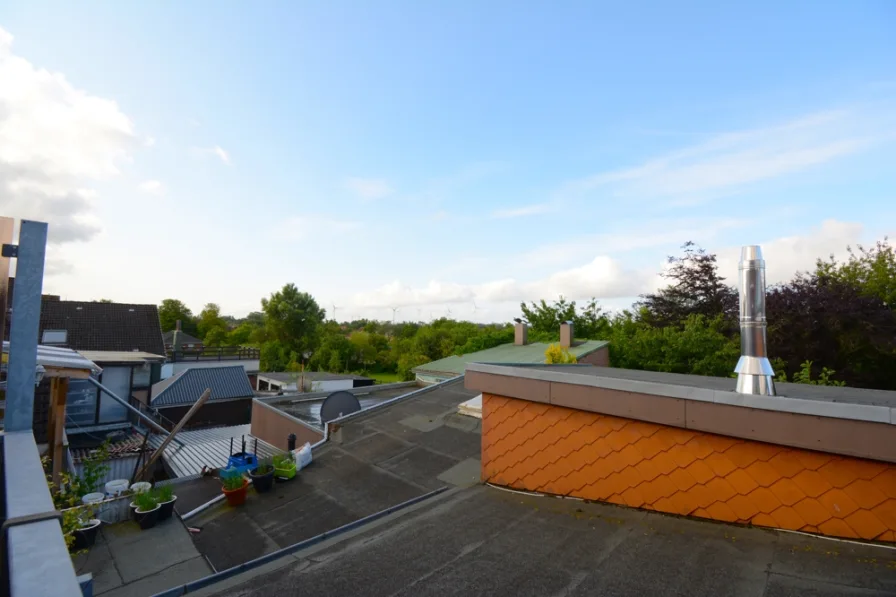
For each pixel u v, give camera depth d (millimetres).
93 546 5562
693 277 24453
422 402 10914
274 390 33250
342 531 3545
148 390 21906
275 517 6188
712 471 3010
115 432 16875
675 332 19250
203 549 5527
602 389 3506
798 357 16609
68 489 6738
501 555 2865
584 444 3689
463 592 2453
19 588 1045
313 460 8039
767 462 2797
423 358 43156
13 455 2076
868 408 2385
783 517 2725
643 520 3158
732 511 2912
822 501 2596
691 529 2928
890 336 15492
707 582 2332
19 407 2490
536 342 26156
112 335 29844
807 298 16875
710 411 2961
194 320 70562
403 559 2914
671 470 3195
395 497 6273
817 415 2553
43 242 2633
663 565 2543
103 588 4742
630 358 20453
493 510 3689
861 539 2459
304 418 14234
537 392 3943
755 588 2232
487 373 4395
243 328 65062
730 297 23484
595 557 2723
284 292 59250
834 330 16000
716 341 18031
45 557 1188
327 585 2627
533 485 4020
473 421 9031
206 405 24766
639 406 3295
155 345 30531
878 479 2430
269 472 7023
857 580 2174
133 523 6164
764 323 3115
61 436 6539
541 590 2412
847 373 15688
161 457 14844
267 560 3047
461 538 3180
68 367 5887
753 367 3045
